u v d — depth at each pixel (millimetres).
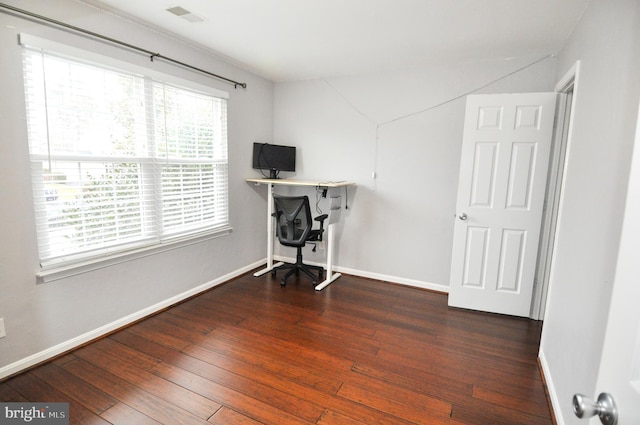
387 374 2094
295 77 3930
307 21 2408
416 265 3621
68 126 2164
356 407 1803
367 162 3740
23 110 1933
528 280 2881
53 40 2025
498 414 1772
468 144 2896
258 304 3104
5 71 1848
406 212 3609
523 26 2365
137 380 1992
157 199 2814
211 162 3340
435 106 3363
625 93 1279
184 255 3115
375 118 3648
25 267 2014
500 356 2328
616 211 1254
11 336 1980
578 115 1956
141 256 2705
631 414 552
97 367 2107
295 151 4051
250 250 4016
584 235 1626
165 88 2801
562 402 1688
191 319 2783
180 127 2980
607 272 1290
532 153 2744
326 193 3824
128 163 2561
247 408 1782
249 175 3883
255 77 3824
